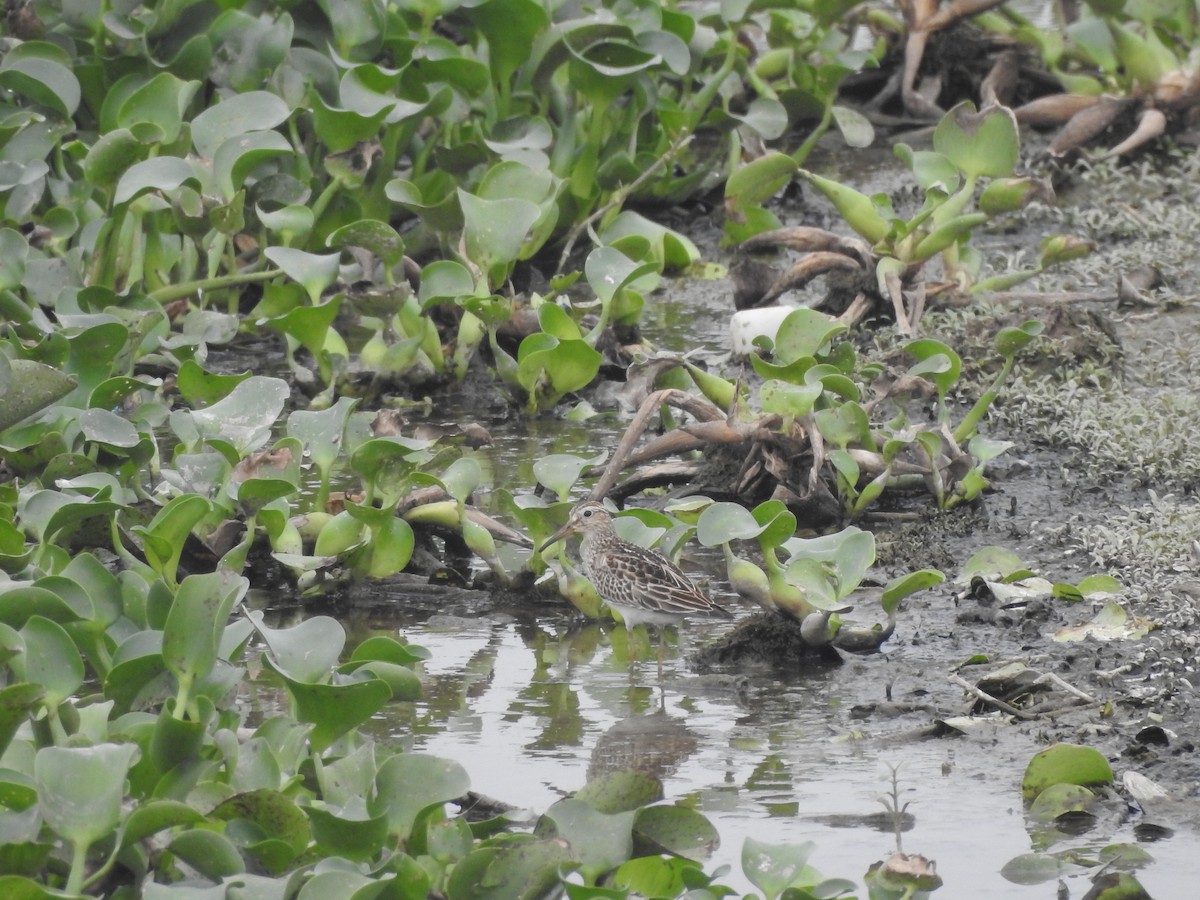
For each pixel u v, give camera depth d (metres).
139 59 16.20
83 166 14.15
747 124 17.44
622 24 16.16
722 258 18.38
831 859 7.41
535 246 15.52
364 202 16.47
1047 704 8.96
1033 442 13.22
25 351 11.50
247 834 6.63
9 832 6.29
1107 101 19.83
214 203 14.23
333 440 11.09
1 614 7.76
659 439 12.20
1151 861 7.33
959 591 10.71
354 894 6.13
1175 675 9.20
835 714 9.09
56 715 7.00
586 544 10.42
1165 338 14.93
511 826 7.73
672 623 10.12
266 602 10.90
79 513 9.26
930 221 15.49
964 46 22.25
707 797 8.08
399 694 8.05
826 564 9.99
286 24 15.57
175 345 13.82
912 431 11.98
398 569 10.89
